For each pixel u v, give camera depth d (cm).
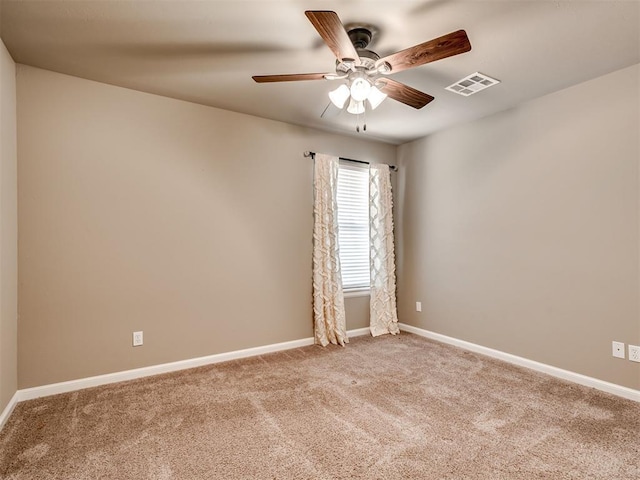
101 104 273
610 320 256
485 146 345
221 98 303
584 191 270
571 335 278
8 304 222
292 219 368
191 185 311
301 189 374
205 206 317
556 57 233
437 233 396
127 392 256
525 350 310
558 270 286
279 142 360
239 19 195
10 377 226
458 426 209
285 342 362
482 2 180
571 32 205
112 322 275
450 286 381
